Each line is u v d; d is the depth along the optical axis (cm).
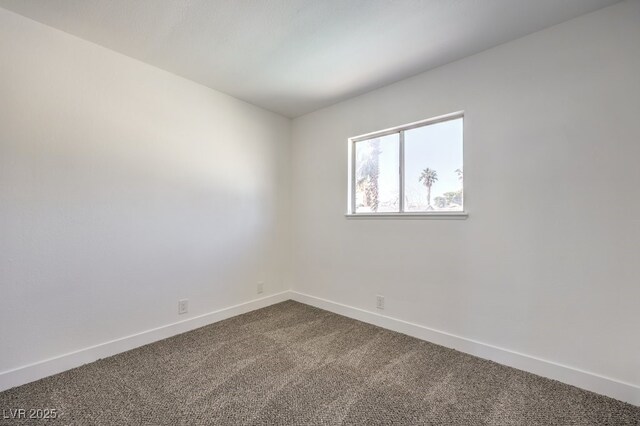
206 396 165
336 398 164
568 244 178
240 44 206
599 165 169
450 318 227
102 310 208
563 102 181
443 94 231
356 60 225
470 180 217
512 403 160
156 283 237
